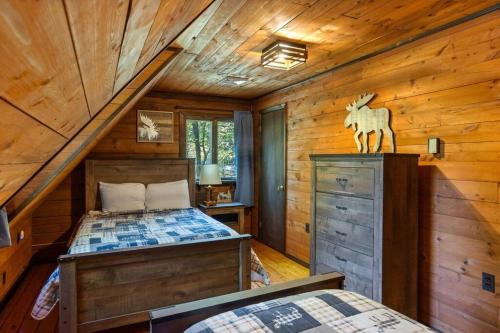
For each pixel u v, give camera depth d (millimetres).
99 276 2127
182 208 4039
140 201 3895
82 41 593
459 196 2207
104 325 2133
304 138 3885
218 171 4562
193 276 2395
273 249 4570
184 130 4691
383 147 2781
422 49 2443
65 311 2012
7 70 447
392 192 2250
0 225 1368
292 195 4137
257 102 4965
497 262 2002
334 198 2645
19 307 2785
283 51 2574
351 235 2471
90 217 3490
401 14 2082
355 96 3094
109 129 3682
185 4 1095
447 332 2289
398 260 2295
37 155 1079
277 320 1144
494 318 2014
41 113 738
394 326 1131
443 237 2311
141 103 4434
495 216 2008
